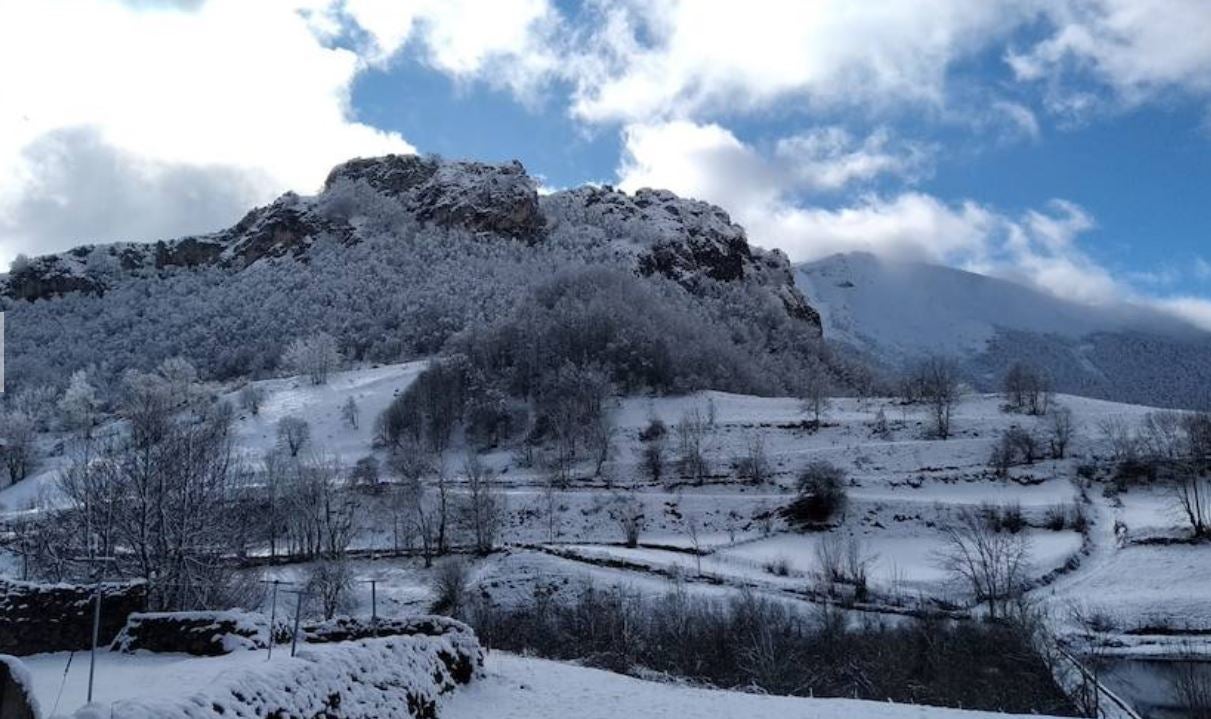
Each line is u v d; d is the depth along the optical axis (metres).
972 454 121.69
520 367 176.75
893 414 146.12
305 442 155.75
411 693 26.34
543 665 40.88
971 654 57.00
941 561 88.00
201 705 16.34
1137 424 125.81
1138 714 51.31
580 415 148.00
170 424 82.88
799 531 102.38
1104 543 91.38
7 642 26.83
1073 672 54.72
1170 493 103.12
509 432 154.62
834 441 135.25
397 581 86.75
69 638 27.64
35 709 13.20
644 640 61.09
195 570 51.94
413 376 197.12
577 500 113.56
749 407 158.50
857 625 66.81
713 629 61.00
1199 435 111.56
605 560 87.75
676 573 81.25
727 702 33.91
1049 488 108.69
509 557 88.38
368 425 166.62
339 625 33.22
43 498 89.94
